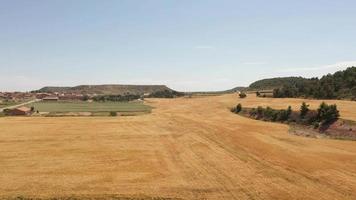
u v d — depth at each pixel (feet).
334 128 243.19
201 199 100.73
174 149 177.47
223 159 151.94
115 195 104.58
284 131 241.96
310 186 111.65
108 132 243.40
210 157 156.56
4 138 217.36
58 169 137.08
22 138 217.36
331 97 404.57
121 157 159.22
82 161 151.23
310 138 212.84
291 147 179.22
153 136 222.89
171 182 117.60
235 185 113.39
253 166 138.62
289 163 143.02
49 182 118.21
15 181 119.34
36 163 147.64
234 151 169.48
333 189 108.37
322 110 265.75
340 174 125.90
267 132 235.61
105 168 138.41
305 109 293.84
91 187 112.57
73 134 234.58
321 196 101.81
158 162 148.15
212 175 125.90
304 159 150.30
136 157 158.71
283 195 103.04
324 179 119.44
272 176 123.75
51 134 234.58
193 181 118.62
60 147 186.19
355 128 230.07
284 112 308.60
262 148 175.32
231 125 275.18
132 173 130.21
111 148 182.29
